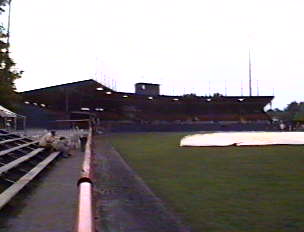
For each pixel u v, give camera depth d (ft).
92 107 302.86
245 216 33.73
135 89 377.30
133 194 43.78
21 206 35.29
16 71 187.21
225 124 306.35
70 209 34.09
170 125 291.17
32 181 47.67
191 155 93.20
